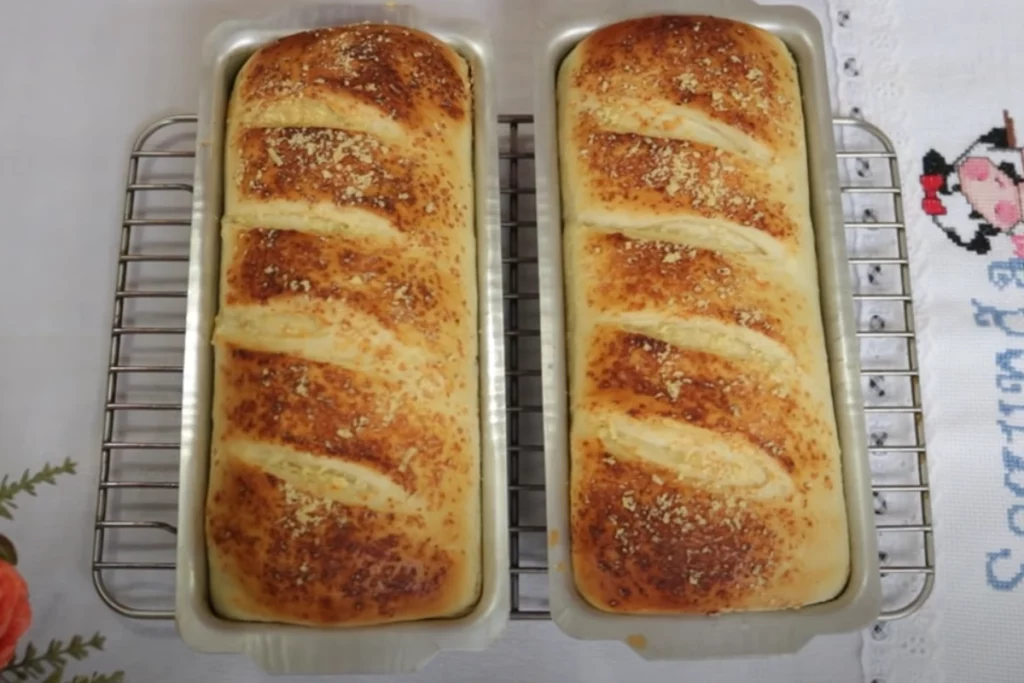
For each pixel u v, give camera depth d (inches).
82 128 18.7
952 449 17.4
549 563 15.0
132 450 17.0
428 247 15.7
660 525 14.7
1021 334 18.0
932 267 18.3
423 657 14.5
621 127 16.6
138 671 16.1
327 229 15.5
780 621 14.9
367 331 14.9
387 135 16.1
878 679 16.3
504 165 18.6
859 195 18.7
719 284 15.5
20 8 19.2
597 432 15.1
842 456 15.7
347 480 14.5
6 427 17.0
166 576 16.5
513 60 19.2
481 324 16.2
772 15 17.7
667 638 14.7
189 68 19.1
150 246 18.1
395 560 14.5
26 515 16.6
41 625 16.1
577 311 16.0
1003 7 19.7
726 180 16.1
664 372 15.1
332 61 16.3
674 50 16.8
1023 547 17.0
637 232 16.1
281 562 14.4
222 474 14.9
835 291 16.3
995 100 19.2
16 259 17.9
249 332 15.1
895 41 19.5
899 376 17.8
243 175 16.0
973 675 16.4
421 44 16.8
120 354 17.4
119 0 19.4
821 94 17.4
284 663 14.4
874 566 15.2
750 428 14.9
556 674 16.3
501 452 15.5
